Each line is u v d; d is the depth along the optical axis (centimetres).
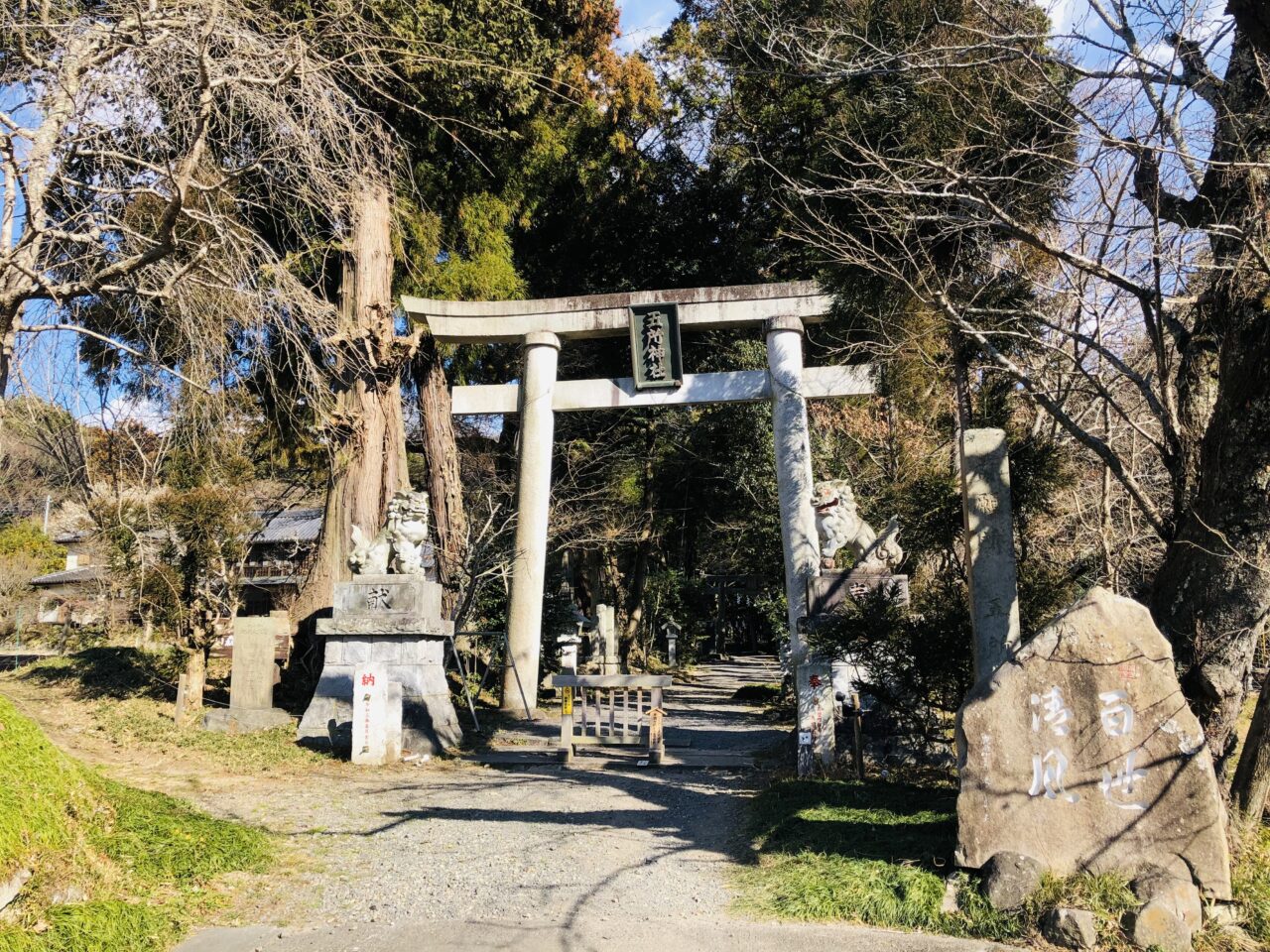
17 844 435
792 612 1378
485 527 1688
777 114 1714
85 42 680
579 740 1096
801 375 1627
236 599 1303
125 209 748
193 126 706
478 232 1781
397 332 1864
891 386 968
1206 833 478
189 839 585
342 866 628
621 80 2078
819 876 557
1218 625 566
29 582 2720
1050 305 832
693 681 2605
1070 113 712
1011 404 948
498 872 617
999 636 647
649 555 2966
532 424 1677
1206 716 573
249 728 1164
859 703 978
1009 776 512
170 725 1150
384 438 1530
